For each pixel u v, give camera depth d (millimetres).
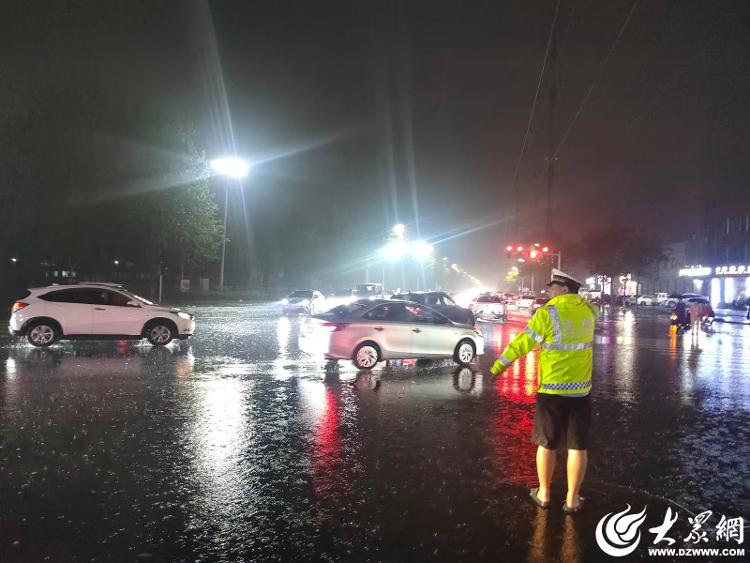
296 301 34562
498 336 22781
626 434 7781
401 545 4422
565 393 5027
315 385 10992
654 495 5508
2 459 6328
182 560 4176
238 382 11102
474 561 4188
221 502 5227
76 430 7500
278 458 6504
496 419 8469
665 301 63406
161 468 6117
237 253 57406
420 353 13430
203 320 29078
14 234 31969
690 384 11891
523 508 5137
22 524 4734
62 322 15641
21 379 11055
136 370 12305
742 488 5738
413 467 6242
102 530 4641
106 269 38500
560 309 5066
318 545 4418
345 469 6156
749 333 27891
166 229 36750
